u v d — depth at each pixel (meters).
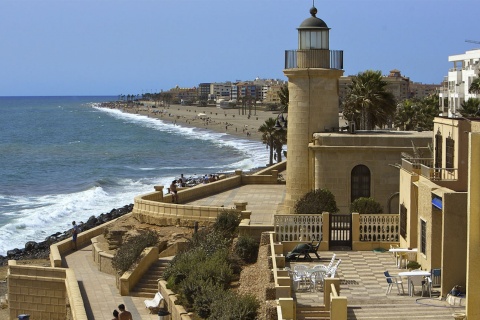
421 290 22.45
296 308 21.05
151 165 109.88
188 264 29.52
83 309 28.34
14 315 33.78
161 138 163.12
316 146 34.12
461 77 96.69
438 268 22.92
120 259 32.75
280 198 41.84
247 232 30.03
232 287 27.36
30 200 77.19
